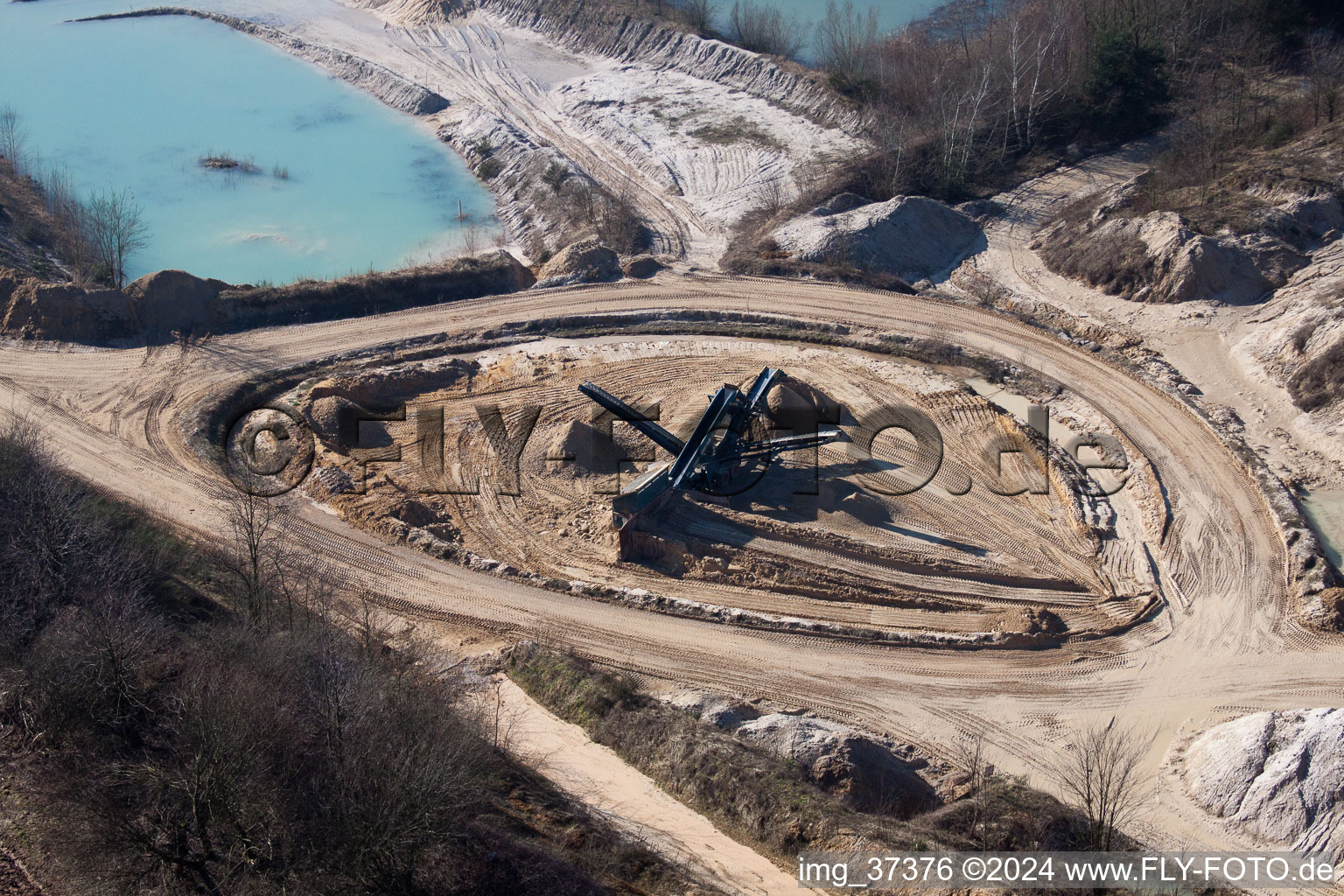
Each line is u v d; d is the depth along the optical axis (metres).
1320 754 26.80
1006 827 25.03
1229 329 49.91
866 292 54.88
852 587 35.34
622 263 58.09
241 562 32.41
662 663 32.25
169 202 69.06
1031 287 55.88
